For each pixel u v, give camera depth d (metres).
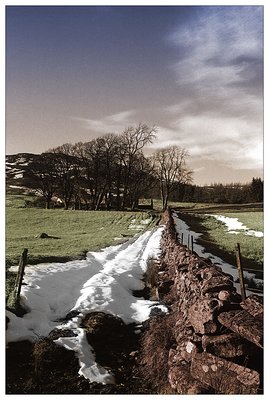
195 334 7.02
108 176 72.19
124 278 15.23
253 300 6.64
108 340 9.76
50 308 11.45
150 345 8.93
